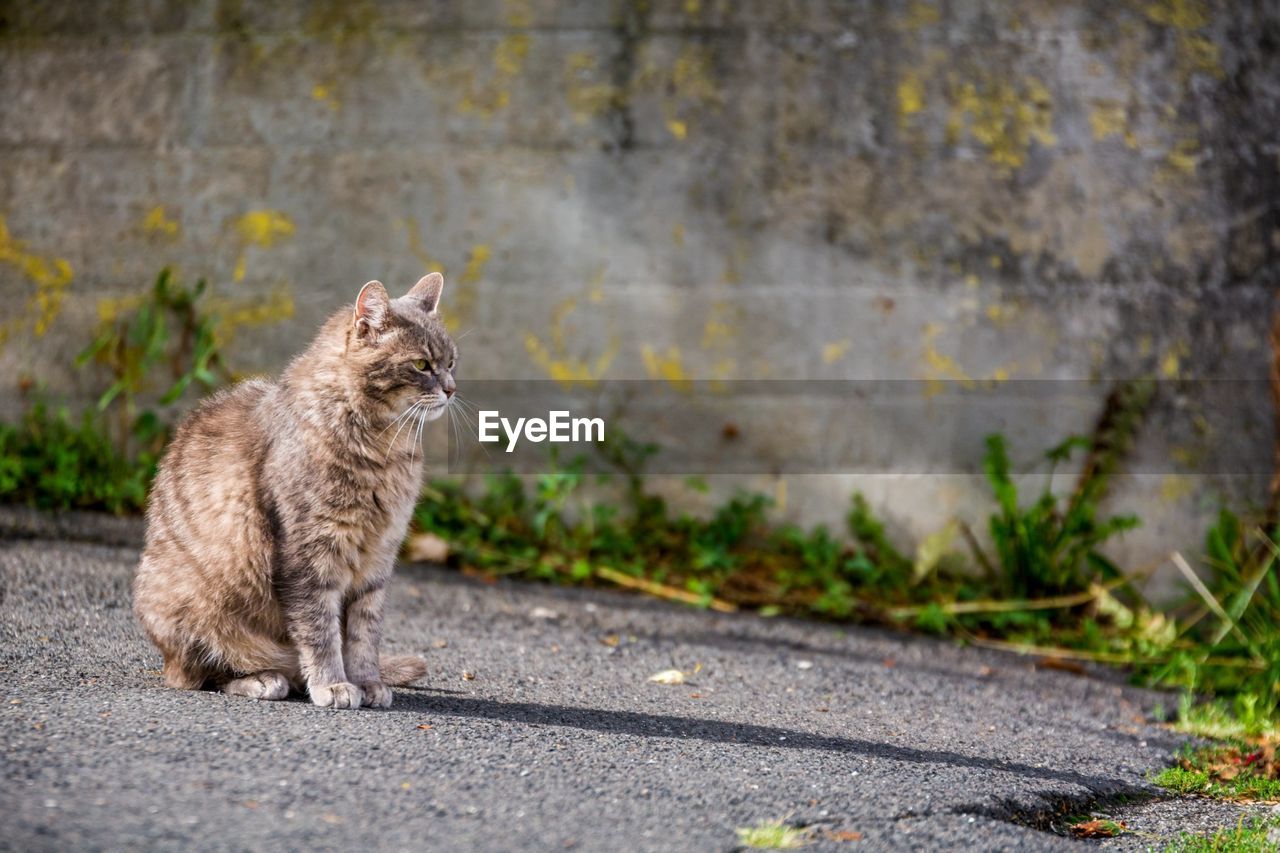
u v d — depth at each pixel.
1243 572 7.22
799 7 7.42
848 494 7.53
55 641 4.95
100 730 3.73
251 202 7.52
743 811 3.61
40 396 7.55
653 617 6.60
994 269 7.45
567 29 7.44
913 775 4.17
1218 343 7.41
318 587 4.36
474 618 6.20
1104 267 7.43
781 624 6.77
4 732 3.64
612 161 7.47
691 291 7.50
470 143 7.48
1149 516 7.43
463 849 3.12
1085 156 7.42
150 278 7.55
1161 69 7.39
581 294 7.51
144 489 7.20
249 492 4.40
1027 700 5.79
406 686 4.83
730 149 7.45
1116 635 7.07
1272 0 7.37
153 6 7.50
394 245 7.52
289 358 7.53
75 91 7.52
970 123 7.42
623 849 3.24
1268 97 7.39
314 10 7.47
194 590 4.41
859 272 7.47
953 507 7.49
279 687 4.38
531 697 4.84
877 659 6.30
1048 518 7.32
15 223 7.55
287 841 3.05
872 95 7.42
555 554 7.34
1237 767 5.00
